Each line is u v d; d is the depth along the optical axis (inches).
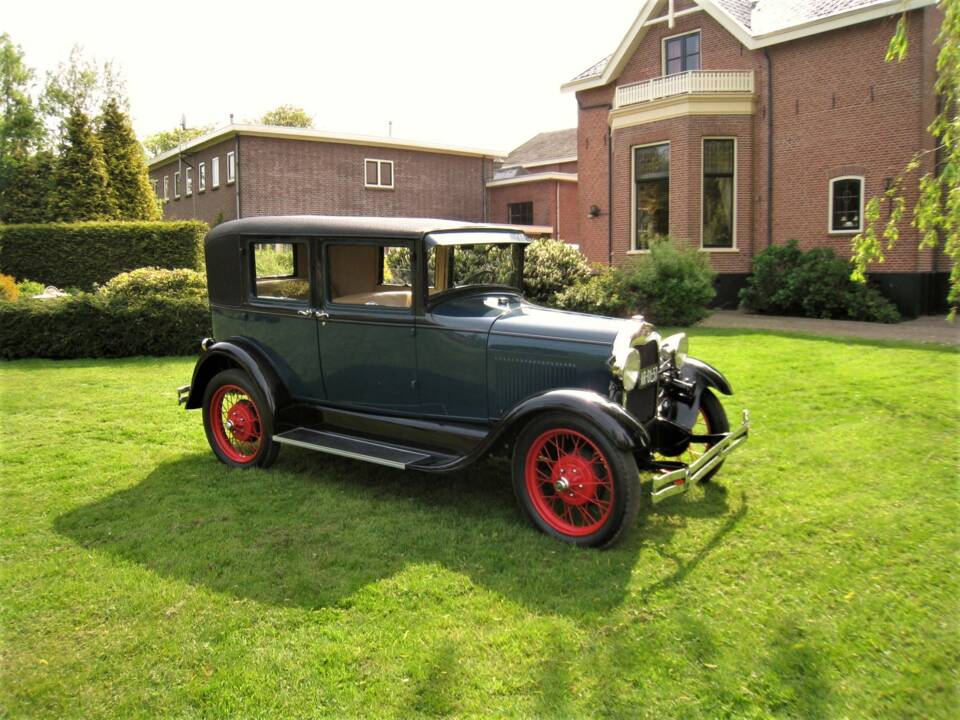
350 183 1009.5
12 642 110.3
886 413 241.8
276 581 128.7
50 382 317.1
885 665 103.6
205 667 103.8
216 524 155.2
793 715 93.6
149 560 137.4
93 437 226.2
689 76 634.2
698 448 200.1
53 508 165.0
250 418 196.2
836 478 180.1
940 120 171.3
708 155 649.0
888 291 564.1
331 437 182.9
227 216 968.9
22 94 1160.8
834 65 587.5
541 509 150.9
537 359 157.2
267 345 196.2
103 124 780.6
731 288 658.2
